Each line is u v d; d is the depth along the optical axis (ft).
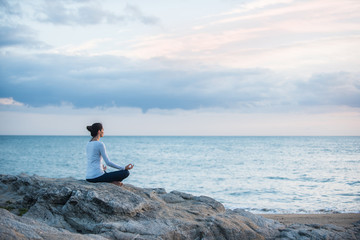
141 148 299.79
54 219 21.83
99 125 25.62
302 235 22.98
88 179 25.07
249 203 55.21
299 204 53.78
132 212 21.89
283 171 106.93
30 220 17.33
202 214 24.25
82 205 21.76
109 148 298.76
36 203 22.84
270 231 23.86
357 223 29.09
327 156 180.45
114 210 21.48
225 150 258.78
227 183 80.23
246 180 85.40
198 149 279.90
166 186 76.13
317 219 40.11
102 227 20.18
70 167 122.21
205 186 75.41
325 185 74.84
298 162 142.41
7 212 17.11
